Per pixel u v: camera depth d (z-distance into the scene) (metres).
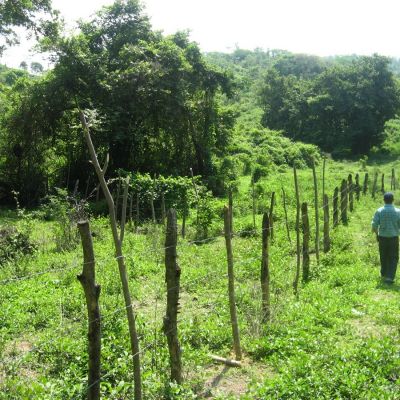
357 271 11.38
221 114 33.81
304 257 11.13
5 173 27.97
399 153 51.62
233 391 6.21
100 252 13.27
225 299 9.31
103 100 26.89
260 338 7.45
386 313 8.45
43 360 6.81
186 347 6.97
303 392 5.57
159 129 30.30
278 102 60.19
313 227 16.44
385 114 54.47
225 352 7.24
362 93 53.31
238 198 26.48
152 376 5.92
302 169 40.25
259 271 11.17
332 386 5.69
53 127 28.17
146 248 13.88
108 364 6.32
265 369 6.77
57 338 6.75
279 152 41.81
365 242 14.89
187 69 28.03
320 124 55.53
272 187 27.56
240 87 33.06
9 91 28.22
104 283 10.17
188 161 31.89
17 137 27.59
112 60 28.62
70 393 5.53
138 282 10.81
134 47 27.66
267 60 123.56
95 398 4.83
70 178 29.36
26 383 5.84
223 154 35.50
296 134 57.06
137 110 26.64
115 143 27.83
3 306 9.08
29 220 16.94
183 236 16.84
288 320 8.11
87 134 4.75
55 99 26.75
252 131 47.78
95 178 28.86
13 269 11.86
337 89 53.97
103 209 21.92
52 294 9.95
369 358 6.32
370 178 33.47
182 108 28.88
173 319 5.78
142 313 8.69
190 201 21.53
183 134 31.20
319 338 7.26
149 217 20.86
